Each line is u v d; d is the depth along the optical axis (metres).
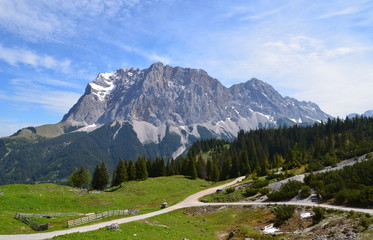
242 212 58.38
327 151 119.81
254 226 50.34
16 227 40.03
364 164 60.03
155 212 61.91
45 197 70.50
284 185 67.44
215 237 46.50
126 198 86.00
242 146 196.88
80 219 44.31
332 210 44.22
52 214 53.28
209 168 150.75
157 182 123.00
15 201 62.72
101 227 40.53
